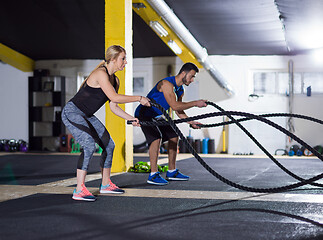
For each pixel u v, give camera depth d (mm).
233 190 3723
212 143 10445
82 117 3186
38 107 11570
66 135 10945
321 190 3703
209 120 10680
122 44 5484
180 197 3326
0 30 9945
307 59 10289
